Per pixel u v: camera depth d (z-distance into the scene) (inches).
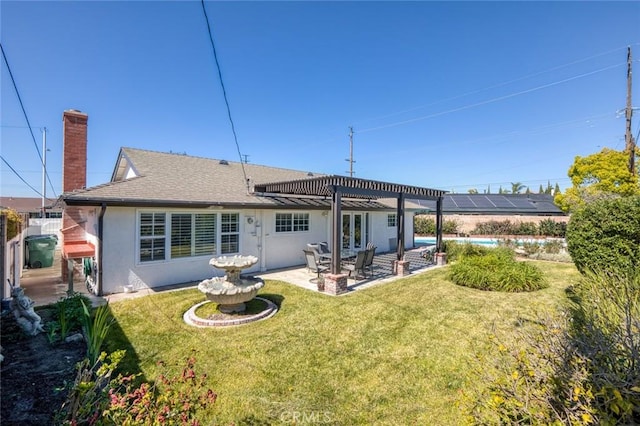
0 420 105.8
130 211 318.0
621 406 68.7
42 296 303.4
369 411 129.1
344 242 583.2
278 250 456.4
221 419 123.2
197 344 192.4
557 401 80.4
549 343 96.6
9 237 265.1
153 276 332.8
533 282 331.9
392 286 349.1
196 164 497.4
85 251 309.9
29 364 151.9
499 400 82.4
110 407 92.5
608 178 663.8
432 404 133.5
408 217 767.7
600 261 273.9
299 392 143.2
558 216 1005.2
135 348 185.2
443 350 185.5
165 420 90.1
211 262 248.7
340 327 222.5
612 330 95.8
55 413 109.9
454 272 374.3
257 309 256.8
